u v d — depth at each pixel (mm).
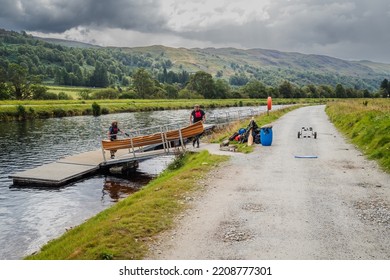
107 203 14906
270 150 19156
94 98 116062
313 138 23859
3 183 18234
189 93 142250
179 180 12883
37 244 10984
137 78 132250
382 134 18422
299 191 11367
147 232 8242
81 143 32656
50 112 64062
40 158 25516
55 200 15359
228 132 27500
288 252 7148
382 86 171375
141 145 21500
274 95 164125
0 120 54406
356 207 9773
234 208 9844
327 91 186250
